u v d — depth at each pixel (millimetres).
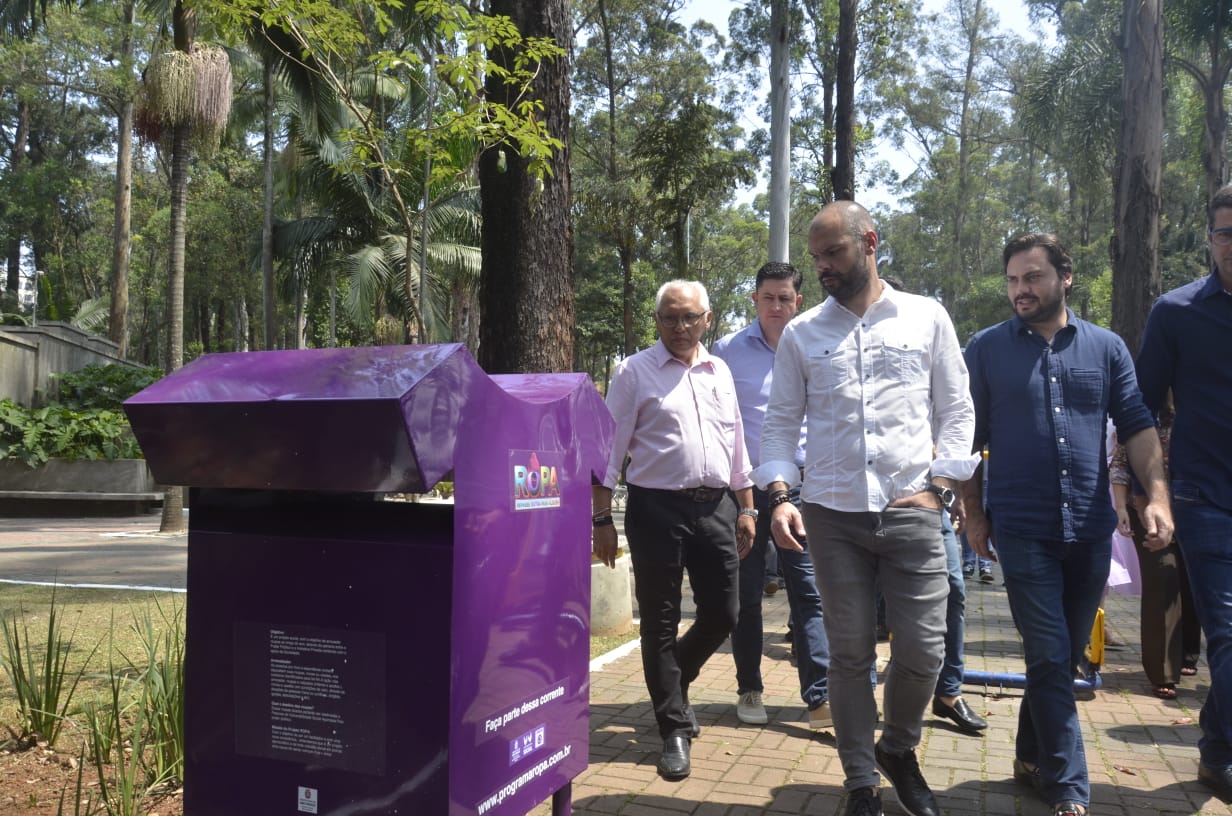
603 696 4930
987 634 7035
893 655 3191
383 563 2129
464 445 2107
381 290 23266
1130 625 7547
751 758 3967
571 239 5992
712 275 48969
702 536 3871
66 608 6746
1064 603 3465
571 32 6062
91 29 30453
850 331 3236
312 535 2232
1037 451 3340
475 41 5645
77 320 34969
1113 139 20844
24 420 17391
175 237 15977
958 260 51094
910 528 3109
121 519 16812
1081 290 44000
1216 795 3611
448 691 2062
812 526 3229
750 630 4496
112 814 3027
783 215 13250
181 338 16078
